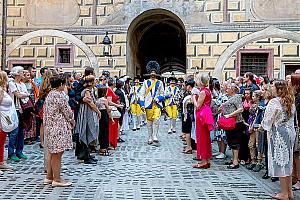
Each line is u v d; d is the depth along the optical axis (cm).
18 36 2155
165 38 3062
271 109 682
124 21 2112
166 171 926
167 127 1962
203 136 971
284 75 1984
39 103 1158
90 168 943
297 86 768
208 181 834
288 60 1977
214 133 1193
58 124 747
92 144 1058
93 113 1003
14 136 1015
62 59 2147
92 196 697
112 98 1253
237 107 968
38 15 2148
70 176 854
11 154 1016
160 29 2758
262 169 966
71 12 2138
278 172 680
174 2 2077
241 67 2019
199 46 2050
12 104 886
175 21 2422
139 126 1838
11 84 1002
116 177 853
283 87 688
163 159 1083
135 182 811
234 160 980
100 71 2114
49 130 749
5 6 2150
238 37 2017
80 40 2127
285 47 1981
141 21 2300
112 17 2117
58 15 2144
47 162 786
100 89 1132
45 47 2142
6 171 891
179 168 964
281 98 688
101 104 1123
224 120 966
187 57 2058
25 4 2152
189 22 2062
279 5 1988
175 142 1420
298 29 1970
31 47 2147
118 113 1245
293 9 1978
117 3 2116
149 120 1370
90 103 988
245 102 1023
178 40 3088
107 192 727
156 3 2092
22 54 2150
